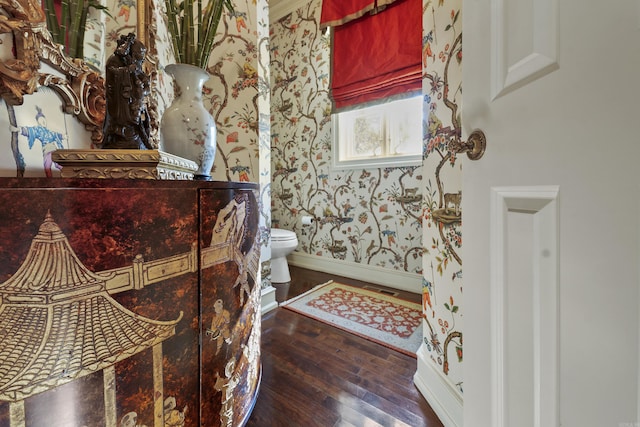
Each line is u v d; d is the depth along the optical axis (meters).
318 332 1.46
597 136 0.31
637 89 0.27
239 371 0.72
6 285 0.35
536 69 0.40
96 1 0.89
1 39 0.56
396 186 2.20
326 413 0.93
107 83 0.65
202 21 1.12
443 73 0.93
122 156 0.57
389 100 2.11
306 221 2.67
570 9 0.34
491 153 0.51
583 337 0.33
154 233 0.49
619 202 0.29
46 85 0.66
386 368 1.17
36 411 0.37
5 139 0.57
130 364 0.46
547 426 0.39
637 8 0.27
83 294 0.41
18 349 0.36
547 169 0.38
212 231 0.60
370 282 2.32
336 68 2.35
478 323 0.56
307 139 2.68
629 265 0.28
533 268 0.42
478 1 0.54
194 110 0.95
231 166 1.66
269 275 1.80
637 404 0.27
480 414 0.56
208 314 0.60
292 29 2.70
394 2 2.00
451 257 0.89
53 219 0.38
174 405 0.54
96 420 0.42
